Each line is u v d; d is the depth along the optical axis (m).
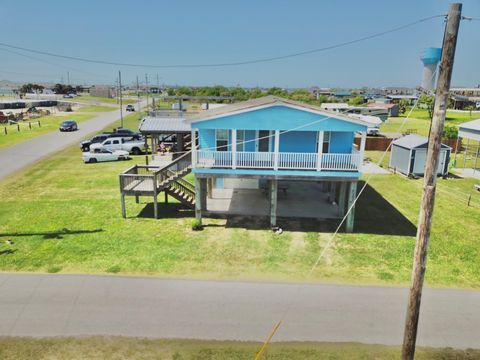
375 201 22.89
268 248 16.17
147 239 16.94
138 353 9.93
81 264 14.56
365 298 12.56
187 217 19.73
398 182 27.66
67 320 11.23
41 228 18.06
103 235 17.31
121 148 36.66
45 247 15.98
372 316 11.62
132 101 129.62
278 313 11.69
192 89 113.31
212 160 18.11
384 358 9.91
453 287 13.43
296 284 13.37
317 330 10.93
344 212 19.81
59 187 25.16
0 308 11.74
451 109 104.94
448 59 7.76
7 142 42.88
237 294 12.69
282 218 19.55
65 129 52.94
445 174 29.41
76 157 35.62
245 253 15.69
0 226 18.27
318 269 14.46
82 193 23.81
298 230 18.08
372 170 31.64
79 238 16.95
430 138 8.23
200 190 18.03
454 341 10.61
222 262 14.90
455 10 7.54
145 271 14.12
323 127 16.98
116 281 13.38
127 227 18.31
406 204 22.44
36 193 23.72
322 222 19.11
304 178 17.56
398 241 17.05
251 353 9.99
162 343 10.30
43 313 11.54
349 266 14.73
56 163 32.88
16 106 89.19
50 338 10.46
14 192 23.94
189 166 19.98
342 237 17.38
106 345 10.21
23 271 13.98
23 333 10.66
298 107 16.75
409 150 29.05
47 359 9.70
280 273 14.13
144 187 19.70
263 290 12.95
